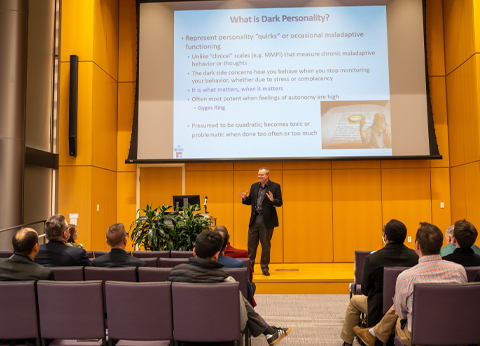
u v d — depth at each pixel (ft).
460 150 21.52
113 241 9.34
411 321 6.92
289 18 22.98
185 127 22.98
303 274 18.93
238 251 12.15
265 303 15.49
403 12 22.59
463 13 20.94
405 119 22.27
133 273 8.54
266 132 22.70
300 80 22.75
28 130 19.84
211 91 23.02
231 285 6.87
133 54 24.45
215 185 23.66
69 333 7.11
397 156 22.06
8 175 17.56
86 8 21.02
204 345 7.06
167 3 23.44
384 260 8.88
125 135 24.18
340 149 22.39
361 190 23.07
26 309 7.09
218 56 23.11
